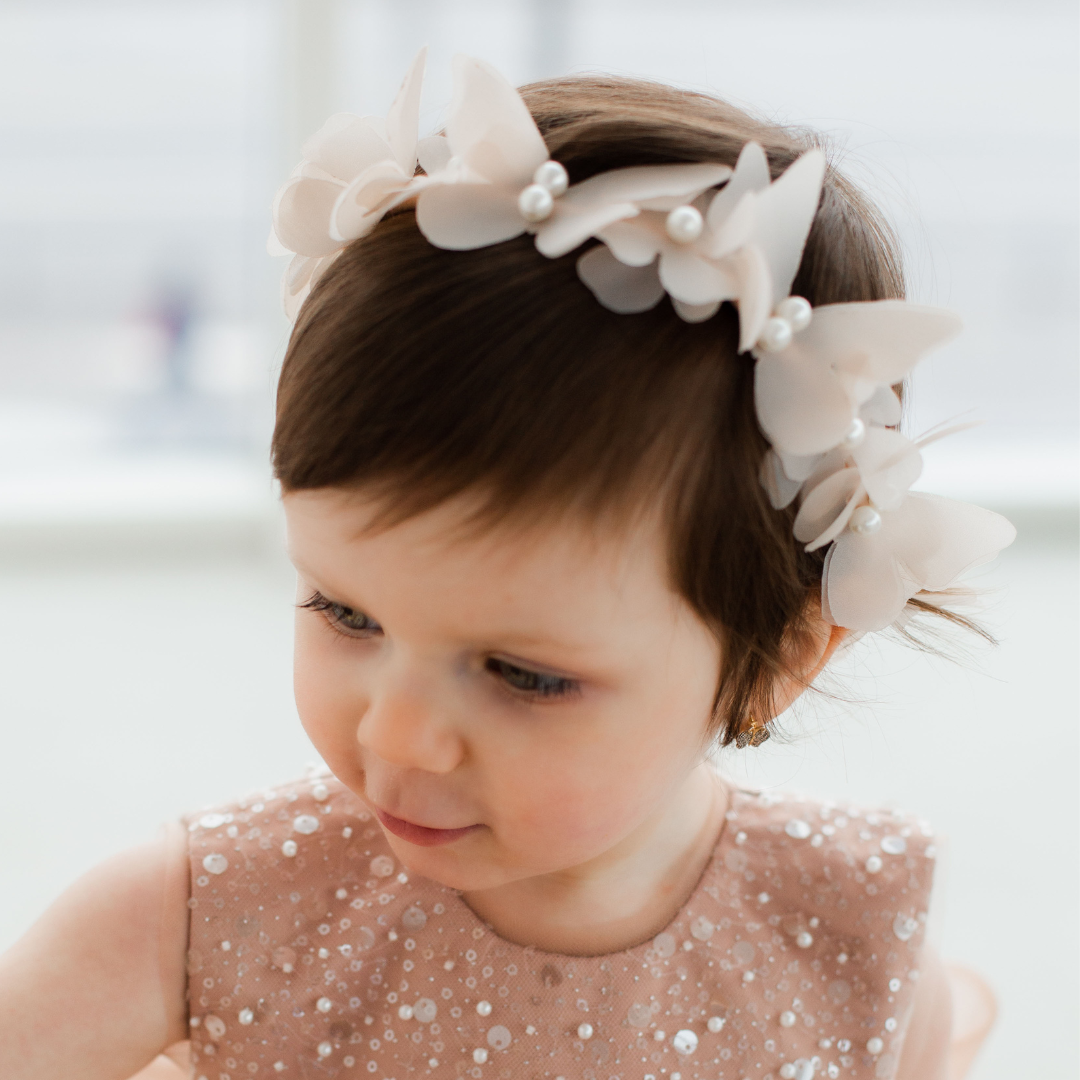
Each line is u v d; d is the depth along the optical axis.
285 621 2.49
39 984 0.62
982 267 3.04
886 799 1.92
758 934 0.71
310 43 2.57
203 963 0.65
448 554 0.49
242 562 2.77
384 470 0.48
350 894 0.68
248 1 2.64
